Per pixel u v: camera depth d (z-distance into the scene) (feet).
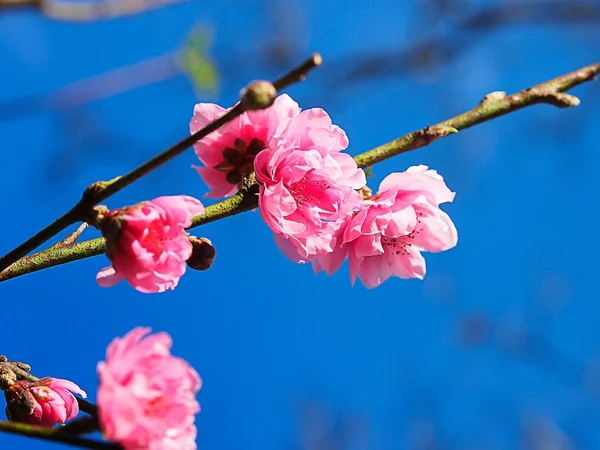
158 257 1.98
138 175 1.95
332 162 2.10
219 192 2.19
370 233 2.14
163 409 1.88
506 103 2.22
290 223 2.09
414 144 2.19
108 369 1.86
